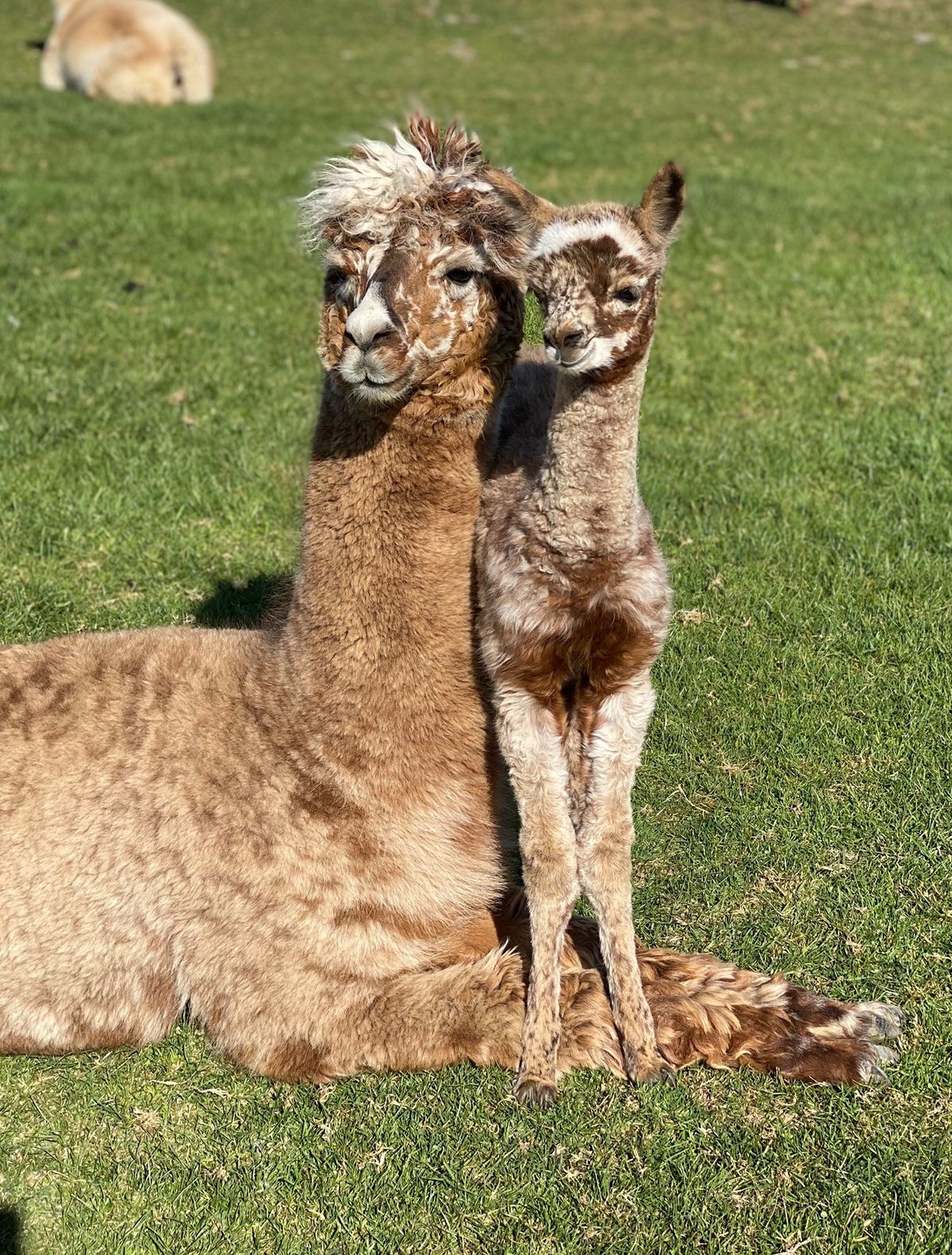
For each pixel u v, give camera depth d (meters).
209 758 4.23
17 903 4.17
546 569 3.87
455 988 4.03
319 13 28.55
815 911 4.59
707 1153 3.75
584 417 3.76
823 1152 3.73
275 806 4.14
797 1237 3.50
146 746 4.27
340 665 4.09
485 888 4.30
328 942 4.09
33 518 7.15
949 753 5.32
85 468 7.69
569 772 4.11
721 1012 4.05
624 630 3.94
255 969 4.11
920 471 7.65
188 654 4.47
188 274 10.98
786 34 27.83
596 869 4.00
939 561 6.70
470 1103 3.93
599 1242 3.52
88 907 4.19
